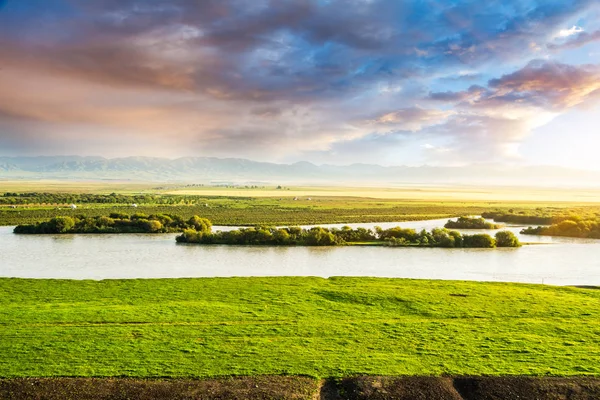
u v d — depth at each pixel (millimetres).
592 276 78875
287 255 98375
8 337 37500
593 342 38219
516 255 100438
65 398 28141
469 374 32031
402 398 28922
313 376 31469
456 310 47969
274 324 42438
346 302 51594
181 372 31656
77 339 37375
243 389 29609
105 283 61469
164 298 52719
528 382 30891
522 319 44719
